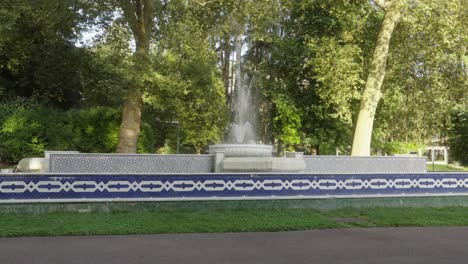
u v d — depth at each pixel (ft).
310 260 20.83
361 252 22.65
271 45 106.73
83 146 81.15
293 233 27.86
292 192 36.65
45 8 60.95
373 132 92.84
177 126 98.27
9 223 28.19
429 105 73.72
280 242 24.94
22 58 81.15
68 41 86.84
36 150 74.33
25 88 92.07
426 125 83.87
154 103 64.54
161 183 34.14
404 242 25.44
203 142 89.76
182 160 42.29
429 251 23.13
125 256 21.17
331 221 31.42
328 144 98.94
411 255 22.13
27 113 75.00
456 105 81.92
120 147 67.67
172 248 23.04
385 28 61.72
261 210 34.88
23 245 23.34
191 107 80.07
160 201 33.99
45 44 84.58
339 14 78.74
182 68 67.00
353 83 62.13
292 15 95.86
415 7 56.75
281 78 100.63
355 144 62.03
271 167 37.52
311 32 92.89
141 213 32.60
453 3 54.75
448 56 63.52
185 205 34.37
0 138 72.84
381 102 78.33
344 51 63.10
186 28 67.41
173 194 34.30
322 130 97.76
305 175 37.04
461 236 27.63
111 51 62.23
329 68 63.77
